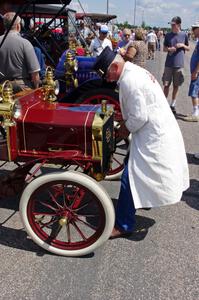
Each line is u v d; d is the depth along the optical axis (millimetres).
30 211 2746
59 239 3021
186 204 3668
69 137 2646
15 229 3174
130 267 2740
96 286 2543
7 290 2500
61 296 2451
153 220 3363
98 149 2631
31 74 4004
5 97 2572
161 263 2791
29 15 8336
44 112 2734
